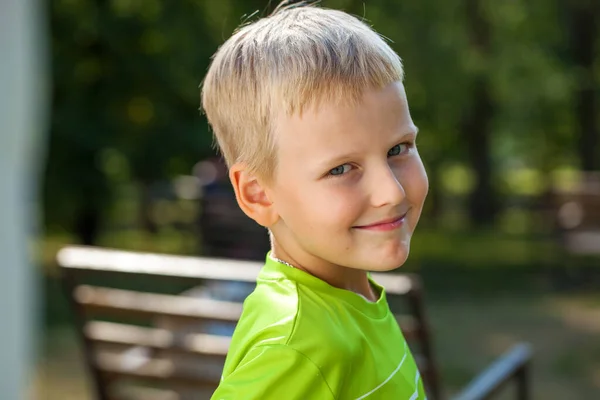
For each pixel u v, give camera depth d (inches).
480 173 654.5
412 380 49.8
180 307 117.9
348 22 48.4
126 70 437.7
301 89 43.5
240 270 106.6
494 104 657.6
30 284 140.0
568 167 749.3
